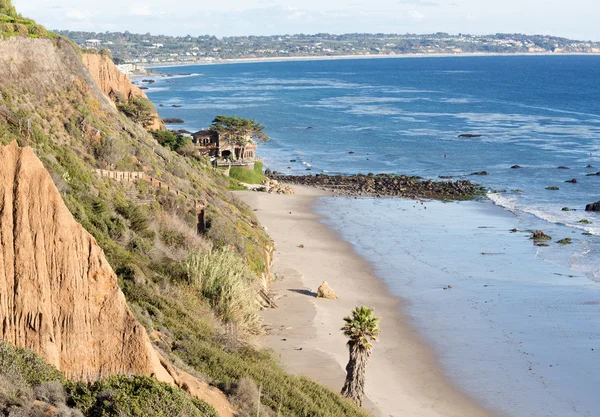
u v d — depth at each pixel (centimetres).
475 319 6438
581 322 6388
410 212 10831
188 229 6444
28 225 2692
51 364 2652
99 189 5866
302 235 9325
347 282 7400
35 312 2670
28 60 6562
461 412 4859
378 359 5588
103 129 6894
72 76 7156
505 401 5016
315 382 4453
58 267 2756
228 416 3206
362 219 10319
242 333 5094
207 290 5312
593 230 9719
